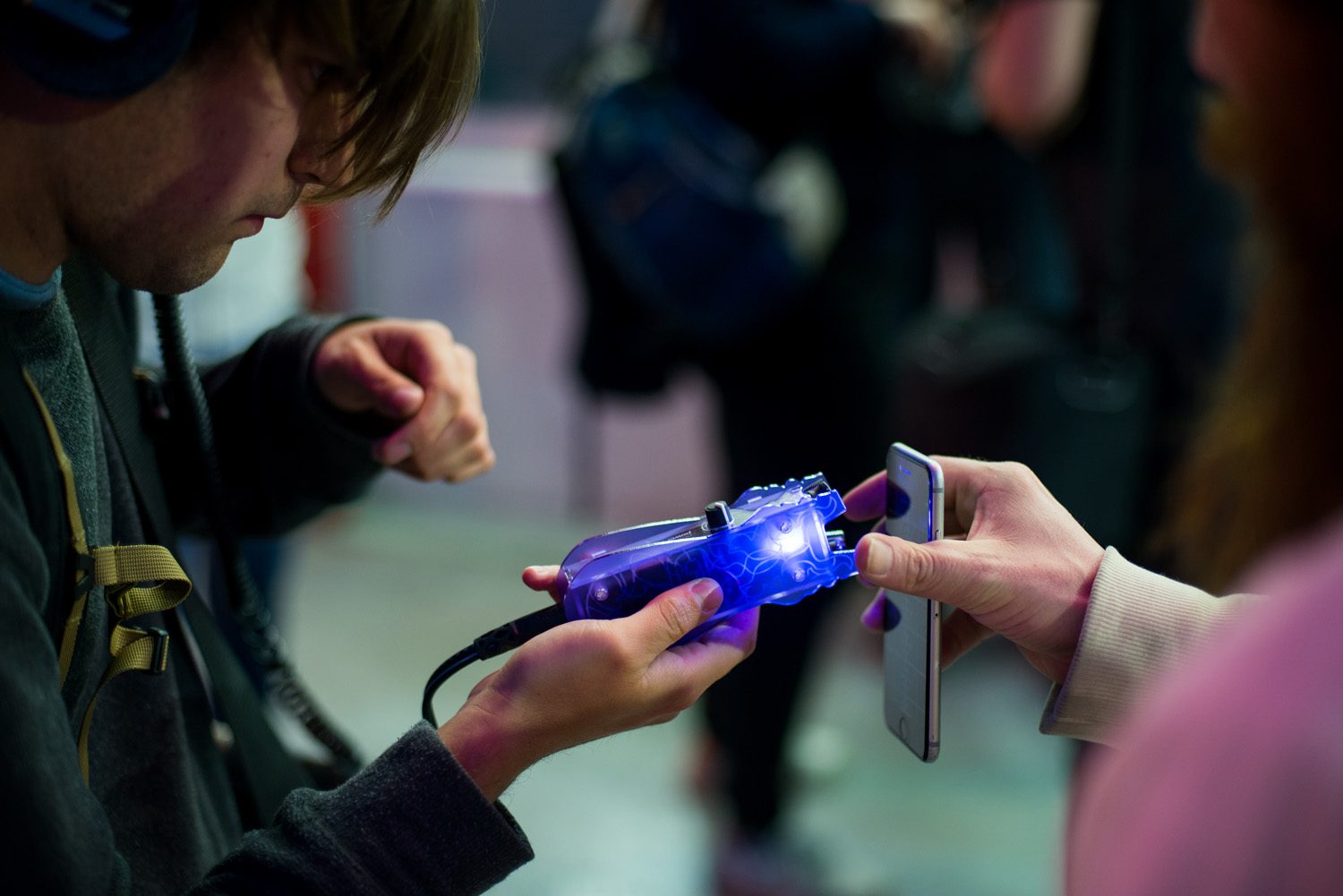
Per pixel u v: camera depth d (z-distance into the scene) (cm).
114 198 68
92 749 80
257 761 92
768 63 206
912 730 85
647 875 221
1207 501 51
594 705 73
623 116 213
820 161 213
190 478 103
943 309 229
